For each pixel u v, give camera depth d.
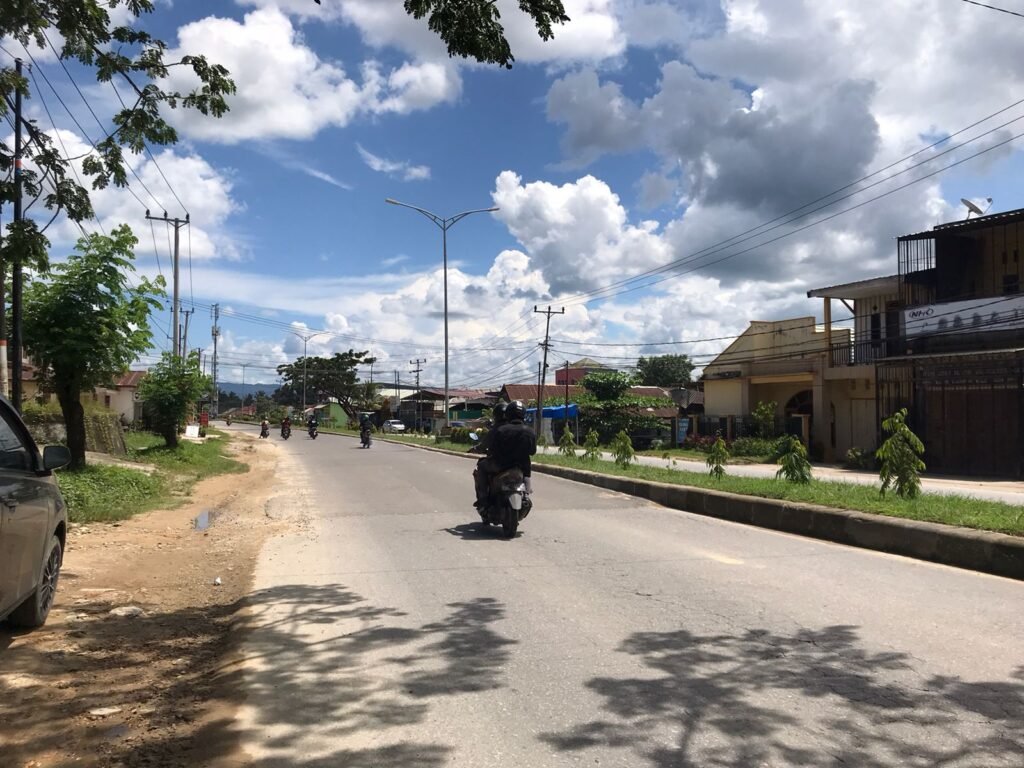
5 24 5.89
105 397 36.69
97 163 6.67
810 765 3.16
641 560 7.52
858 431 28.00
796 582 6.47
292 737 3.47
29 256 6.47
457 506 12.04
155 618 5.64
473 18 5.28
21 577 4.50
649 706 3.80
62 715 3.75
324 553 8.05
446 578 6.75
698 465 24.17
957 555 7.21
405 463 23.02
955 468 21.84
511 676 4.25
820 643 4.76
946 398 22.23
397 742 3.42
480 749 3.35
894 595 5.99
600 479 14.91
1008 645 4.69
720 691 3.98
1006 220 20.66
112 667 4.51
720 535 9.07
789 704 3.79
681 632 5.04
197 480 17.69
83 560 7.59
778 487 11.10
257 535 9.52
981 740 3.37
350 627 5.21
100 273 12.95
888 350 24.47
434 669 4.37
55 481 5.58
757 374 32.16
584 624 5.26
